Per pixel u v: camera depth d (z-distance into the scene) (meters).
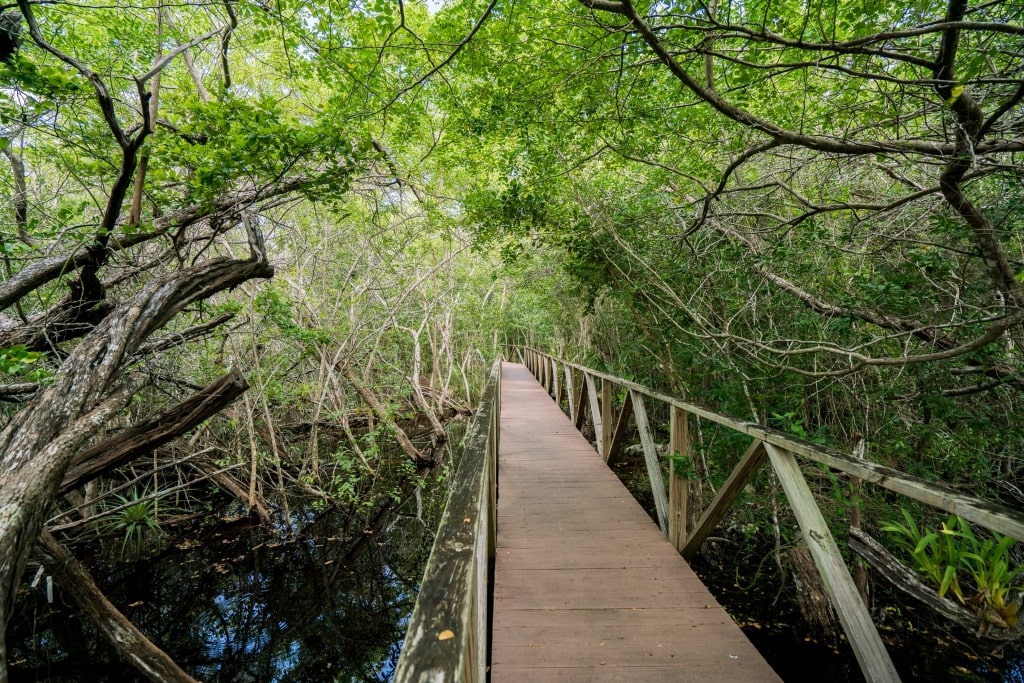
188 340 4.21
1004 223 3.15
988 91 3.08
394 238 9.62
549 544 3.05
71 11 3.72
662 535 3.18
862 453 4.04
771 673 1.83
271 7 3.86
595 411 6.08
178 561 5.68
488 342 19.80
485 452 2.09
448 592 0.92
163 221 3.68
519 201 5.61
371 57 4.07
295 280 9.16
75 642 4.25
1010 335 3.35
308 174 3.68
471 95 4.60
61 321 3.53
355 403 12.00
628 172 6.09
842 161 3.81
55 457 2.24
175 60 5.06
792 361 4.39
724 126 4.14
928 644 3.36
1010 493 4.12
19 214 3.73
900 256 3.63
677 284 5.29
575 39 3.94
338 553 5.90
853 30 3.14
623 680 1.80
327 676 3.89
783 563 4.30
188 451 6.55
